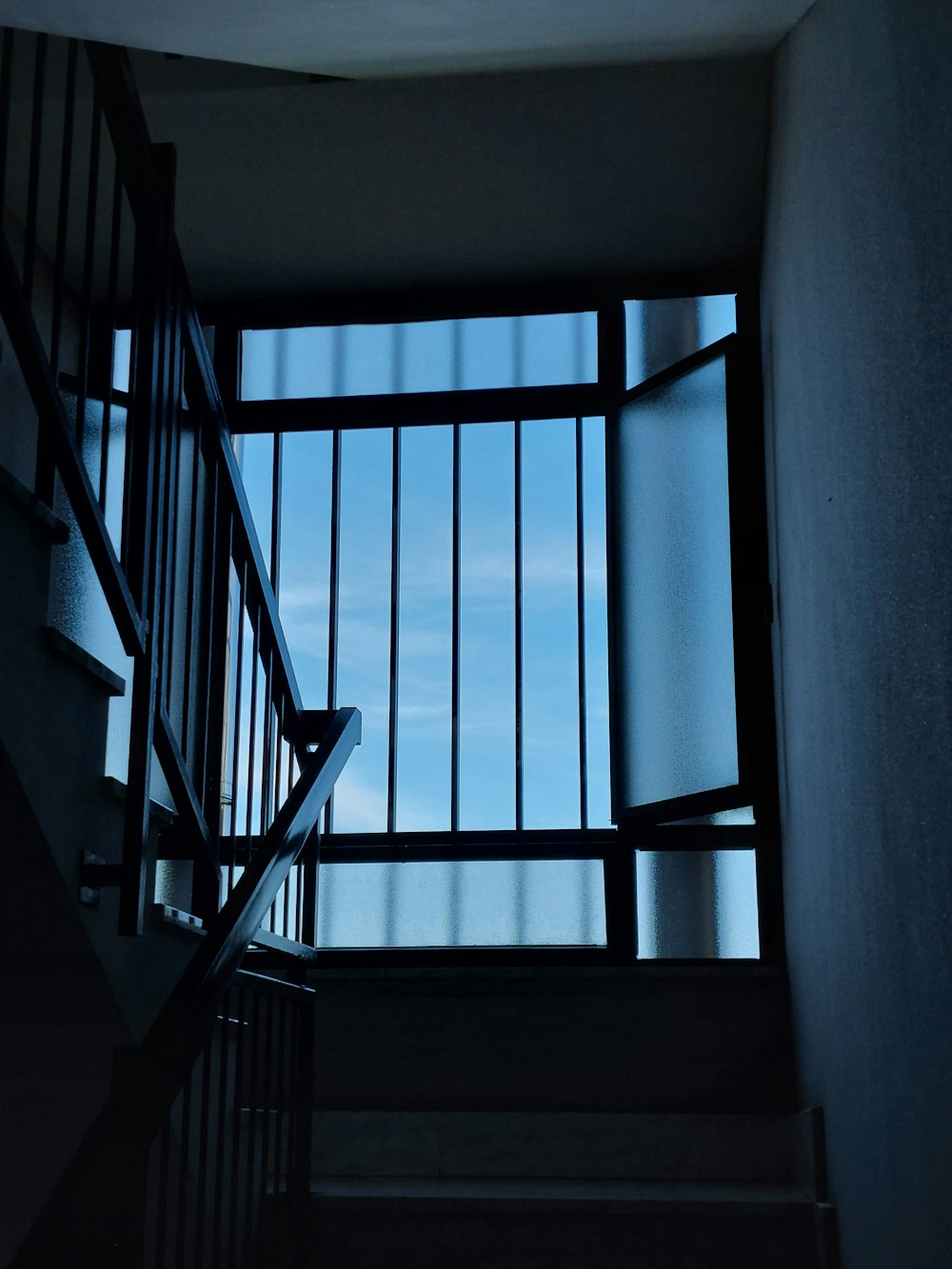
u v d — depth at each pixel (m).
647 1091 4.05
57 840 2.12
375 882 4.51
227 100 3.88
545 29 2.46
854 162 2.21
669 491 4.47
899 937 2.03
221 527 3.21
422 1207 3.29
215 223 4.45
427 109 3.93
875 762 2.18
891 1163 2.19
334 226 4.46
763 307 4.27
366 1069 4.14
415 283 4.79
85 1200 1.67
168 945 2.60
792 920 3.78
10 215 4.35
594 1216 3.26
